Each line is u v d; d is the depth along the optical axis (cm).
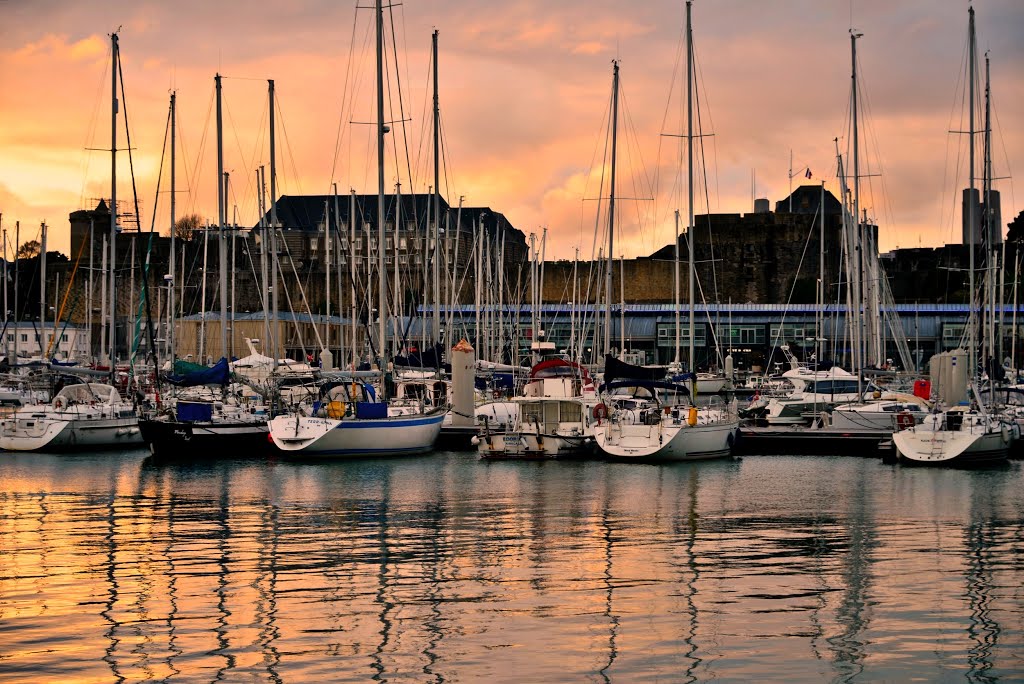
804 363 10319
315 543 3083
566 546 3039
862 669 2016
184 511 3603
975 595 2505
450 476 4425
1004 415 5169
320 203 17688
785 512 3588
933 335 12075
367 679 1970
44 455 5081
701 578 2656
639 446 4834
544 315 11981
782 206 18512
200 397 5688
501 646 2138
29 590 2539
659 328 12812
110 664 2038
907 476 4472
